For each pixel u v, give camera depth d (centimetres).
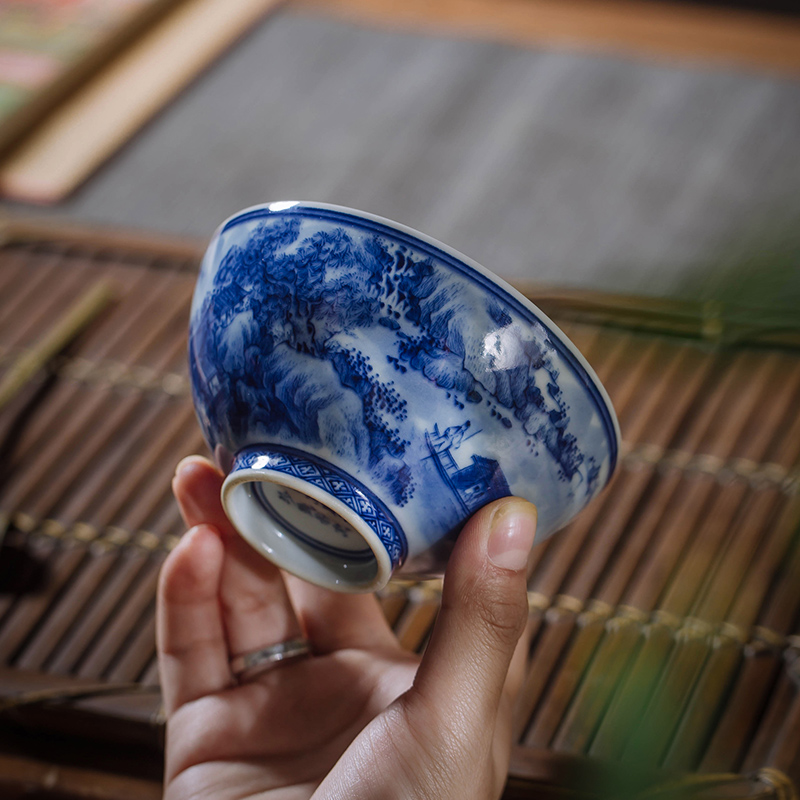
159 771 57
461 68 101
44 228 77
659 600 58
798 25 107
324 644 57
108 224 84
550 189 85
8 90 97
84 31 106
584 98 96
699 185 85
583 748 54
